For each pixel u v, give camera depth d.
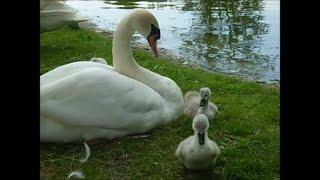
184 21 4.93
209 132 2.08
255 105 2.45
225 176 1.71
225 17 5.08
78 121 1.83
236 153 1.86
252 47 3.91
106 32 4.44
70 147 1.90
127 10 5.61
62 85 1.82
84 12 5.46
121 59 2.13
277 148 1.91
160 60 3.39
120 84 1.89
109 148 1.91
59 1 3.61
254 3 5.78
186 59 3.56
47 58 3.34
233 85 2.79
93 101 1.84
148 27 2.17
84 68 2.00
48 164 1.79
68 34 4.13
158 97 2.03
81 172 1.71
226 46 3.95
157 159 1.84
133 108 1.92
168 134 2.05
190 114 2.22
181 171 1.75
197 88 2.71
